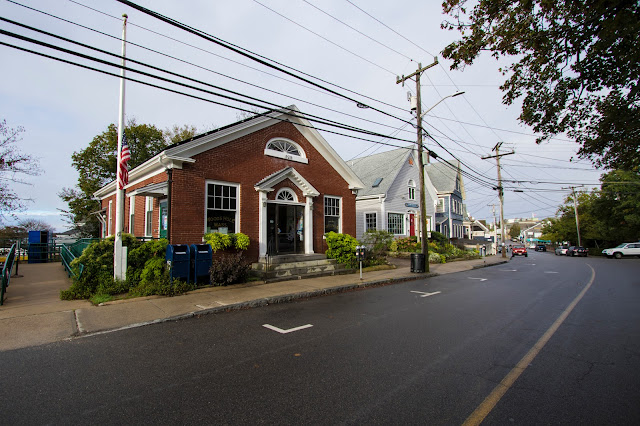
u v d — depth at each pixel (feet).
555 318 23.41
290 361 15.08
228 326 21.03
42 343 17.49
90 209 92.89
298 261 43.39
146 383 12.84
